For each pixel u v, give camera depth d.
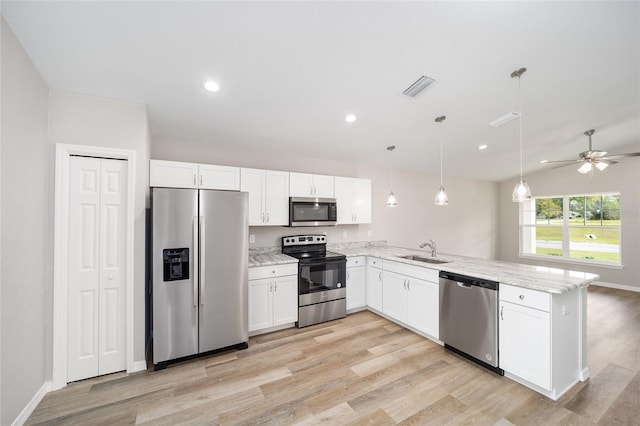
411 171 5.20
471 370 2.29
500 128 3.40
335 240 4.34
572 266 5.50
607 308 3.83
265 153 3.81
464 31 1.74
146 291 2.54
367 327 3.22
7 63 1.50
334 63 2.01
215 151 3.48
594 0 1.54
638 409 1.81
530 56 2.02
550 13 1.62
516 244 6.37
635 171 4.71
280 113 2.76
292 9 1.53
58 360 2.03
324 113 2.80
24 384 1.70
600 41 1.88
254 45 1.79
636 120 3.35
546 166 5.44
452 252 5.79
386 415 1.77
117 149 2.26
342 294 3.52
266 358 2.50
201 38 1.70
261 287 2.99
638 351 2.61
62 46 1.68
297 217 3.52
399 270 3.24
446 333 2.63
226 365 2.38
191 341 2.43
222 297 2.58
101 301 2.21
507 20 1.66
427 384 2.10
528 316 2.00
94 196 2.21
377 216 4.78
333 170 4.36
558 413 1.78
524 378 2.02
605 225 5.13
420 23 1.66
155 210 2.30
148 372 2.27
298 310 3.23
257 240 3.67
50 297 2.01
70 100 2.11
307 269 3.28
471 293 2.40
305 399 1.93
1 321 1.48
